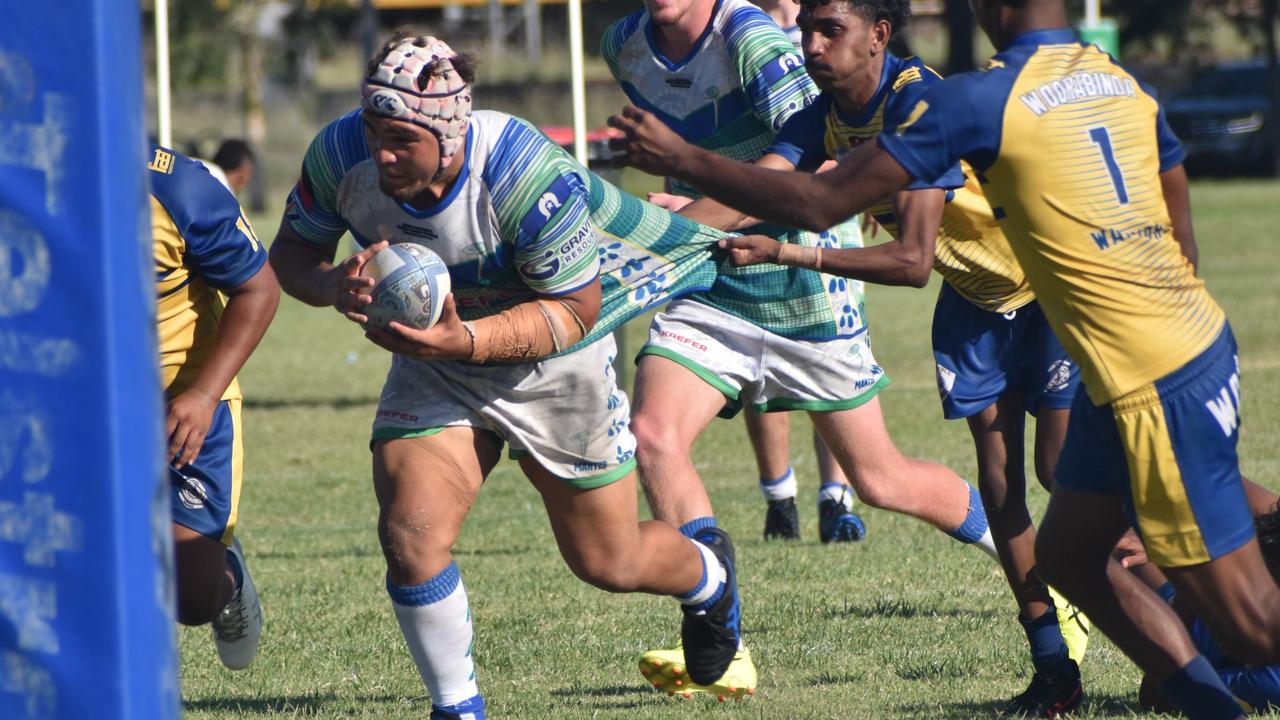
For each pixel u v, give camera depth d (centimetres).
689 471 2005
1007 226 1371
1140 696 1755
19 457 803
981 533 2120
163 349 1698
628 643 2184
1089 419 1385
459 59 1416
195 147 10700
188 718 1817
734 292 2073
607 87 11756
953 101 1327
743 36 2078
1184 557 1340
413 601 1570
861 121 1758
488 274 1520
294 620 2377
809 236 2089
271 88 17625
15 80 782
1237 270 7394
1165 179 1433
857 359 2095
